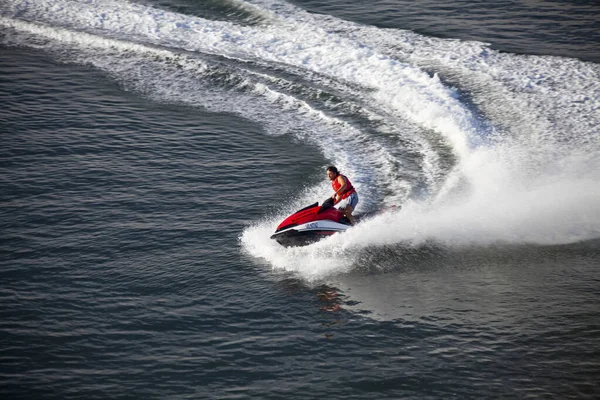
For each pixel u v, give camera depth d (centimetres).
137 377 2014
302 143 3662
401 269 2594
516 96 3938
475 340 2184
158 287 2470
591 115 3697
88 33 5066
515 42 4703
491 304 2375
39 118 3872
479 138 3562
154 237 2791
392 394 1952
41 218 2909
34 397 1927
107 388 1967
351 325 2266
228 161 3466
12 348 2123
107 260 2631
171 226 2875
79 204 3030
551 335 2203
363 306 2370
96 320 2278
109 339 2183
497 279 2528
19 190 3122
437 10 5412
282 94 4194
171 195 3130
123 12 5412
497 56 4459
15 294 2406
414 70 4294
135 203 3053
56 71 4541
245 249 2717
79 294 2419
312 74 4406
